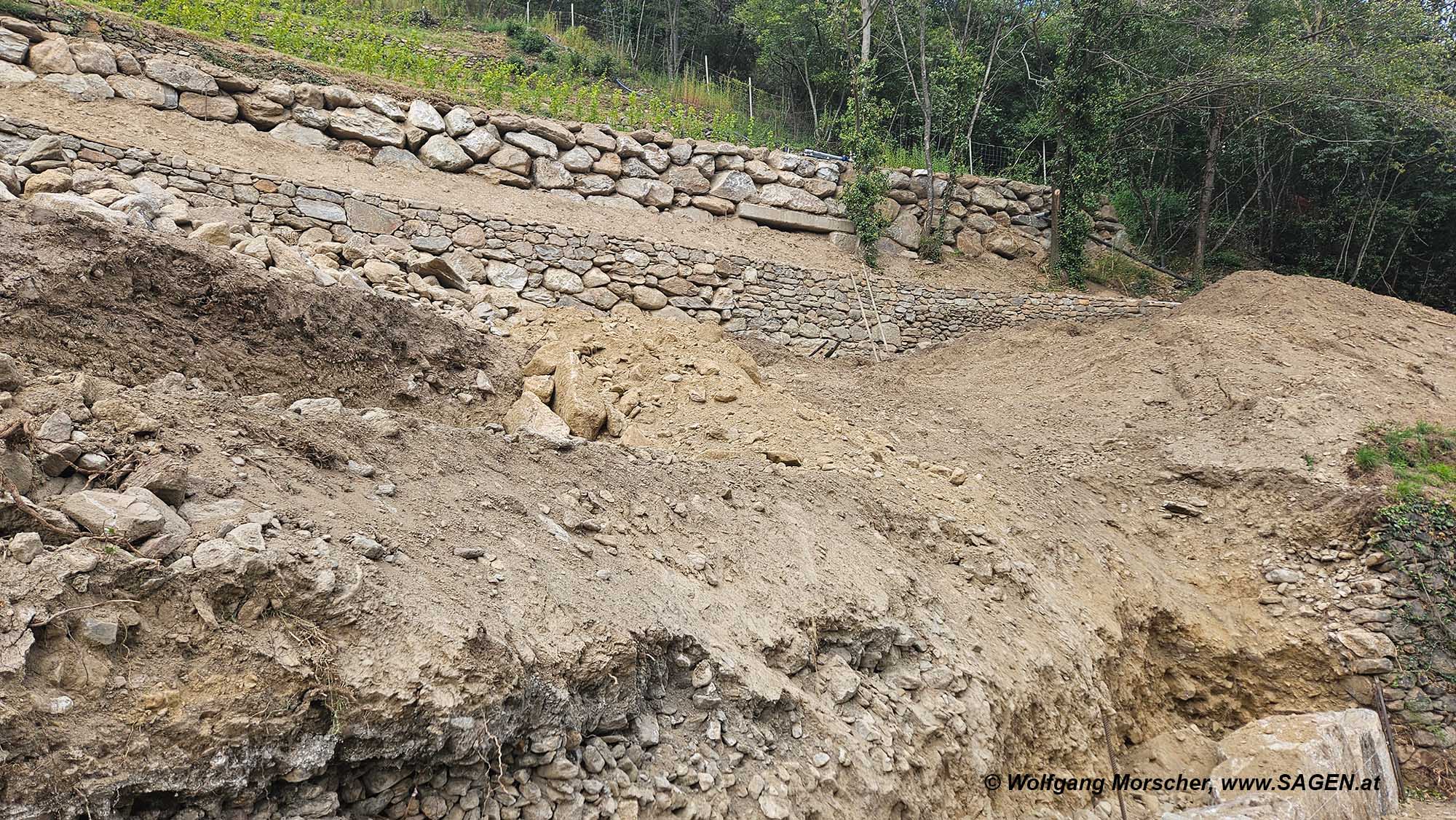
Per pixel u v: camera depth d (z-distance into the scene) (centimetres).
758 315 1358
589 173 1438
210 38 1292
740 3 2625
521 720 361
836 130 2261
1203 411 1155
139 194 898
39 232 578
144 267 621
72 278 573
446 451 514
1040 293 1597
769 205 1560
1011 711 586
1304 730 776
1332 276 2034
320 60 1469
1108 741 621
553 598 418
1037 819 549
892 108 1778
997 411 1179
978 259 1709
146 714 281
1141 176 2117
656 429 821
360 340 740
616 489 570
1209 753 788
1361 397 1141
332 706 312
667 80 2320
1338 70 1666
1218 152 1917
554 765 367
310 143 1228
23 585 284
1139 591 876
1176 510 1023
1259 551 962
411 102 1337
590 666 394
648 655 427
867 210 1584
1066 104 1714
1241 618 910
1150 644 862
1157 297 1745
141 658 296
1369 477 990
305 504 392
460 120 1357
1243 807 678
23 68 1059
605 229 1352
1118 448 1104
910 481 820
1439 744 822
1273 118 1764
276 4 1725
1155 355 1292
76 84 1077
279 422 451
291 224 1055
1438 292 2031
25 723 259
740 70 2717
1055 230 1714
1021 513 864
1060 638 700
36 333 536
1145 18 1692
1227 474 1024
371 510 417
